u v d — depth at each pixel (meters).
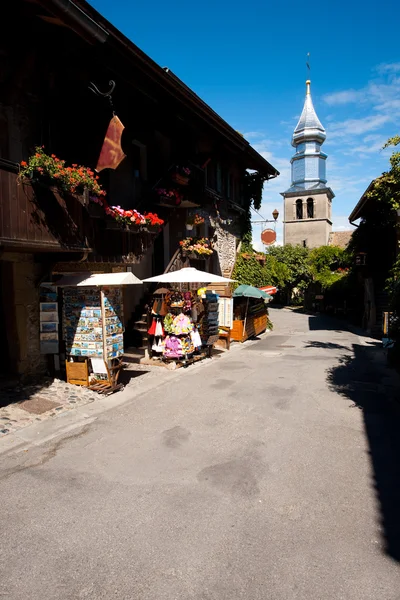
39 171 6.66
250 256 20.83
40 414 6.88
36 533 3.87
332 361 12.73
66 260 8.07
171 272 12.25
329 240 49.88
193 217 14.63
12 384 7.93
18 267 7.96
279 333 20.73
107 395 8.19
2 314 8.08
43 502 4.39
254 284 20.58
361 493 4.66
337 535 3.88
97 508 4.29
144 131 12.05
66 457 5.48
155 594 3.13
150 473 5.07
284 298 46.75
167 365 11.13
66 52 8.52
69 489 4.66
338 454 5.72
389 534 3.90
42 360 8.59
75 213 7.66
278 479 4.96
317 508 4.34
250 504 4.40
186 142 14.47
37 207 6.70
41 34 7.79
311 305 40.97
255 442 6.10
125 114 11.10
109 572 3.37
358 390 9.17
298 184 51.44
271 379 10.14
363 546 3.72
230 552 3.62
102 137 8.87
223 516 4.17
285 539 3.81
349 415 7.43
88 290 8.17
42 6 6.44
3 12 7.10
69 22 6.72
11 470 5.09
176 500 4.46
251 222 22.16
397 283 10.44
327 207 49.69
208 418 7.14
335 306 33.41
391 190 8.75
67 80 8.77
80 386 8.34
